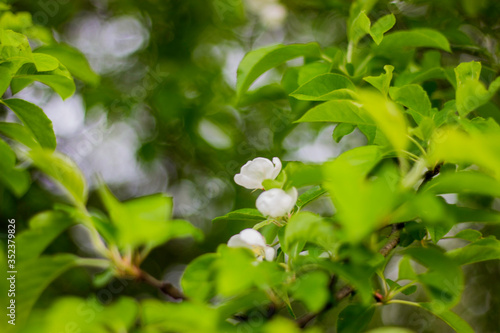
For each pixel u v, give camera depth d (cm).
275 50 82
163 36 135
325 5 112
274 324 62
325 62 84
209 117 129
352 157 72
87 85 126
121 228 63
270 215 71
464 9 99
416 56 95
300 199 75
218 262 65
